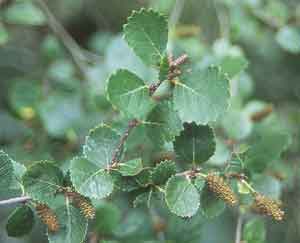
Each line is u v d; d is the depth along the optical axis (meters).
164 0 0.63
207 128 0.36
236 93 0.55
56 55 0.62
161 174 0.35
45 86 0.61
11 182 0.35
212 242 0.58
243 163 0.38
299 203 0.61
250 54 0.69
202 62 0.55
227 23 0.62
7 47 0.69
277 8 0.62
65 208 0.34
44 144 0.55
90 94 0.56
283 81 0.69
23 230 0.36
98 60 0.64
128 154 0.41
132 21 0.35
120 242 0.46
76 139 0.55
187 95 0.35
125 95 0.35
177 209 0.34
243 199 0.39
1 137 0.61
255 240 0.42
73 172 0.34
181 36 0.58
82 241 0.34
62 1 0.79
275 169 0.52
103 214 0.44
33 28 0.69
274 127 0.53
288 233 0.62
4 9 0.61
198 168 0.35
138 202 0.36
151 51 0.35
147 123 0.36
